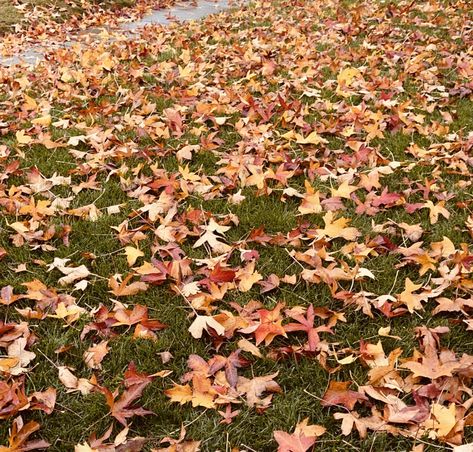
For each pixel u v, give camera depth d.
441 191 3.43
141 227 3.02
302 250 2.89
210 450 1.88
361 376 2.12
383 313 2.43
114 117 4.64
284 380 2.12
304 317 2.38
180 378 2.12
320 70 5.79
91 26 8.74
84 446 1.79
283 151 3.95
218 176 3.67
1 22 8.35
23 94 5.10
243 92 5.08
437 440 1.86
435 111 4.66
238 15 8.72
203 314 2.47
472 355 2.23
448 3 8.44
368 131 4.09
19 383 2.06
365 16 8.07
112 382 2.12
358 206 3.18
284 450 1.77
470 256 2.61
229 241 2.98
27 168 3.77
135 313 2.38
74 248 2.92
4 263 2.81
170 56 6.57
